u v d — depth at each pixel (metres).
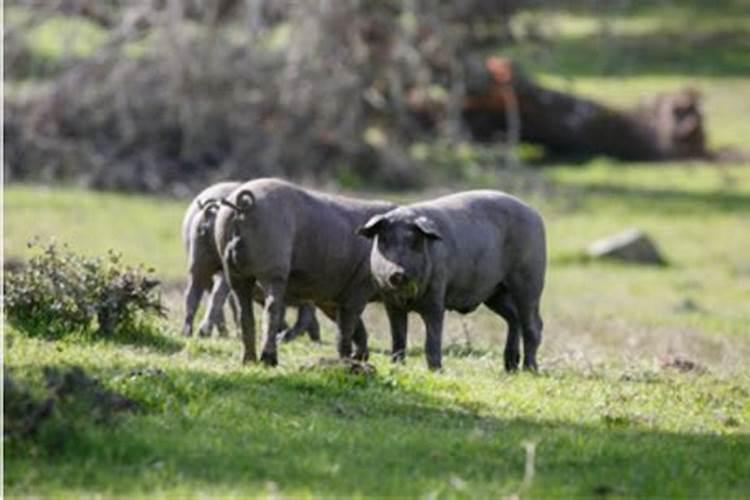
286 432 27.25
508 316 37.12
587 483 25.27
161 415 27.33
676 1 163.75
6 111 93.75
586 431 29.27
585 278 75.69
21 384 25.73
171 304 44.88
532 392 32.78
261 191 32.56
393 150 96.38
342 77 92.88
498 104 110.75
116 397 27.16
